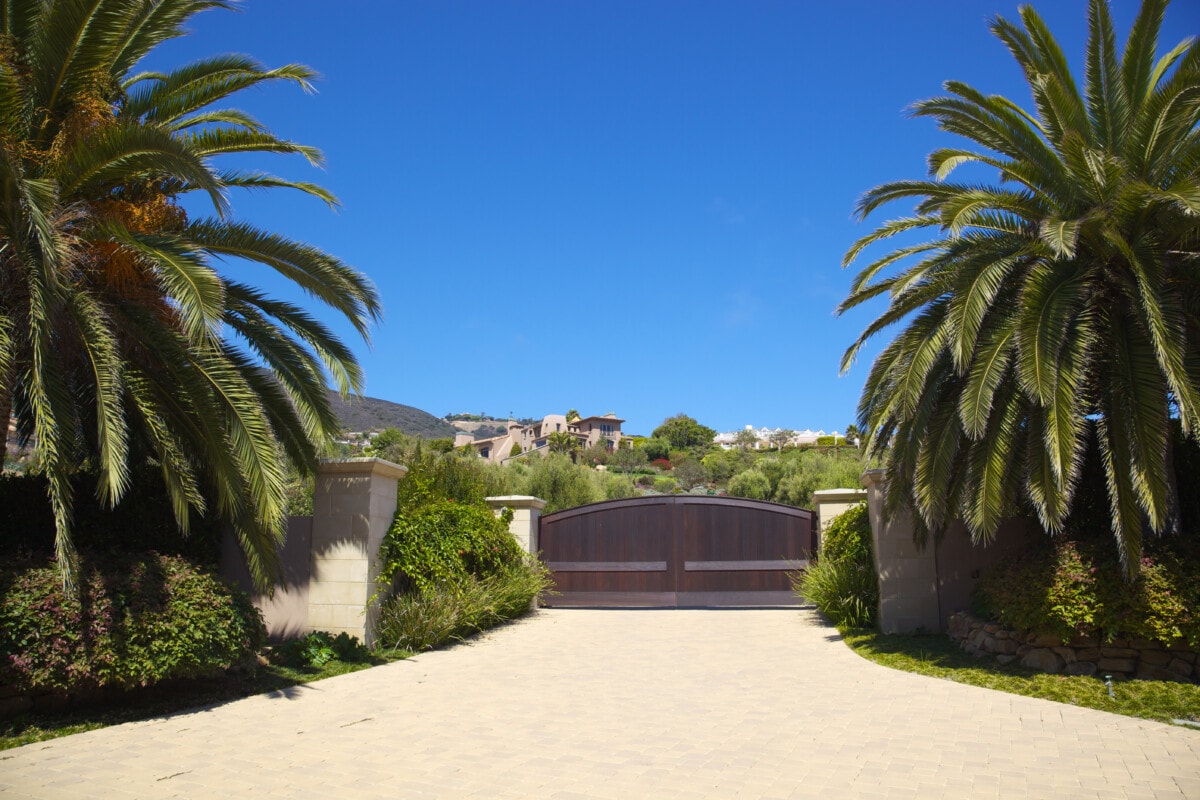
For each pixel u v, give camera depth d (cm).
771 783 503
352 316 870
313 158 855
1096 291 817
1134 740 590
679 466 6131
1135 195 749
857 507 1211
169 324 791
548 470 2356
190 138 820
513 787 498
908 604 1052
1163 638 736
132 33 834
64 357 755
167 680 726
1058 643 808
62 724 638
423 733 623
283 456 951
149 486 906
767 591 1365
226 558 1015
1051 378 728
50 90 754
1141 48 866
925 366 830
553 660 942
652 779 512
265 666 853
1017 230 875
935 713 679
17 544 808
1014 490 862
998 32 908
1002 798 473
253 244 811
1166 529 825
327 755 564
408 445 2400
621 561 1409
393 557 1045
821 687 788
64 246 647
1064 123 852
